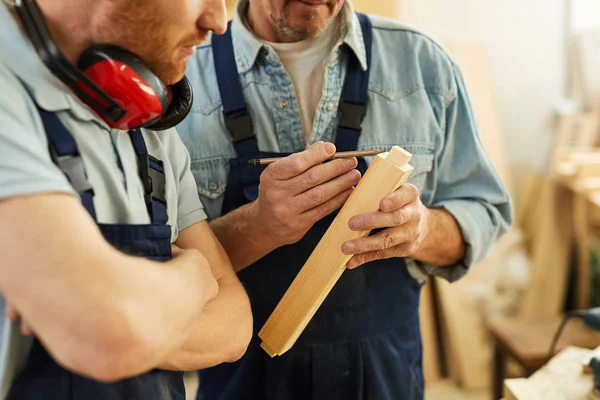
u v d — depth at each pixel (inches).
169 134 35.9
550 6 98.9
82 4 25.5
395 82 46.5
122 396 28.9
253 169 44.5
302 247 44.7
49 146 25.9
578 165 84.7
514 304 96.5
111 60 26.0
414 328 49.9
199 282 28.9
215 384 49.8
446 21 97.7
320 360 45.9
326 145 35.4
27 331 25.3
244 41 45.1
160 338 24.7
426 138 46.6
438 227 45.0
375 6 88.5
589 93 97.0
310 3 39.4
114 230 27.7
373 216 33.8
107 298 22.9
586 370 43.9
